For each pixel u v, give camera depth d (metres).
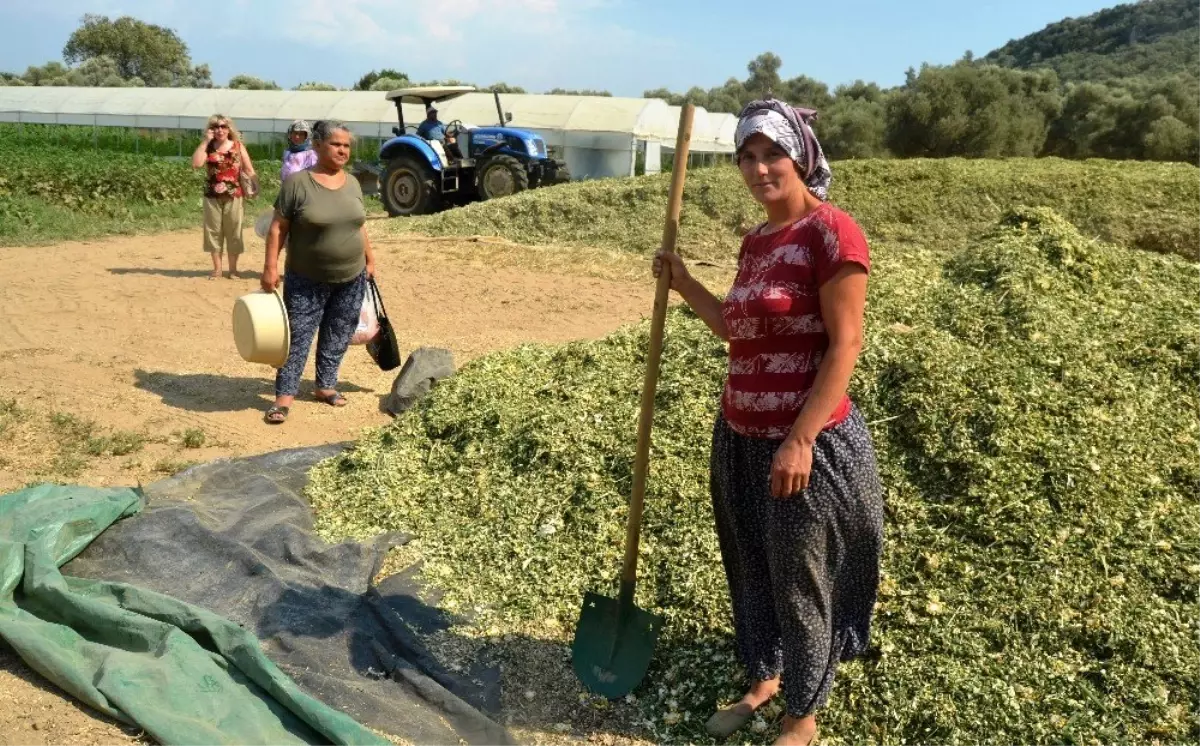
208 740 2.61
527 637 3.33
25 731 2.63
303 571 3.67
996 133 34.81
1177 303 4.83
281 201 5.54
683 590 3.39
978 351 4.11
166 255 11.53
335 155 5.55
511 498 4.06
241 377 6.54
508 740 2.81
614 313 8.95
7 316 7.84
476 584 3.63
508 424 4.50
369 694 2.95
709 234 12.14
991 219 11.36
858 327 2.34
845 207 11.85
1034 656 2.90
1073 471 3.46
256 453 5.16
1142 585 3.08
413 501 4.25
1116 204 11.19
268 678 2.84
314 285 5.73
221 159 9.73
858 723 2.83
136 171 17.33
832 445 2.46
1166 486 3.54
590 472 4.03
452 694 2.98
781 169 2.42
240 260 11.32
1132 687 2.75
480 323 8.45
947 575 3.20
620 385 4.62
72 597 3.13
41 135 28.12
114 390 6.03
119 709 2.71
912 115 35.66
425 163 16.91
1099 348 4.27
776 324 2.43
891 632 3.04
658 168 28.44
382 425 5.37
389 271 10.81
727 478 2.66
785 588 2.55
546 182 18.09
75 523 3.73
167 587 3.54
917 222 11.48
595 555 3.65
